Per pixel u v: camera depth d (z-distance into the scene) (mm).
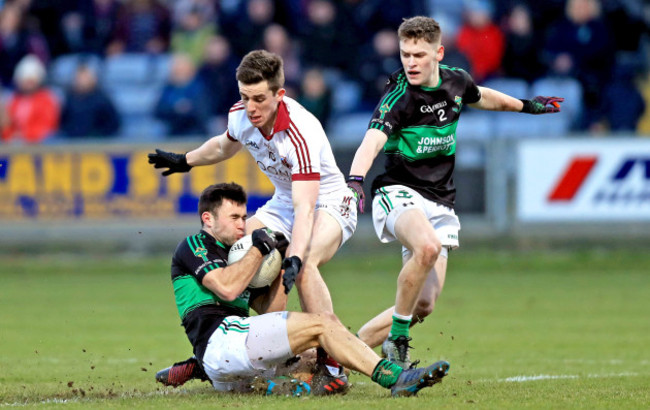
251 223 24922
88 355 32062
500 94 27250
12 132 68688
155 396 22906
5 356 31812
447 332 37281
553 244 59969
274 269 23438
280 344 21609
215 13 73562
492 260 58219
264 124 23188
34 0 74625
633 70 68125
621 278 54781
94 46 75312
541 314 42219
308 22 69875
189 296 22875
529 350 32906
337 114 68875
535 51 68750
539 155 58000
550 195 58062
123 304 46062
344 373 23906
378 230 25859
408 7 68750
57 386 25500
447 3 76000
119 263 59406
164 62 75125
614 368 28781
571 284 52500
